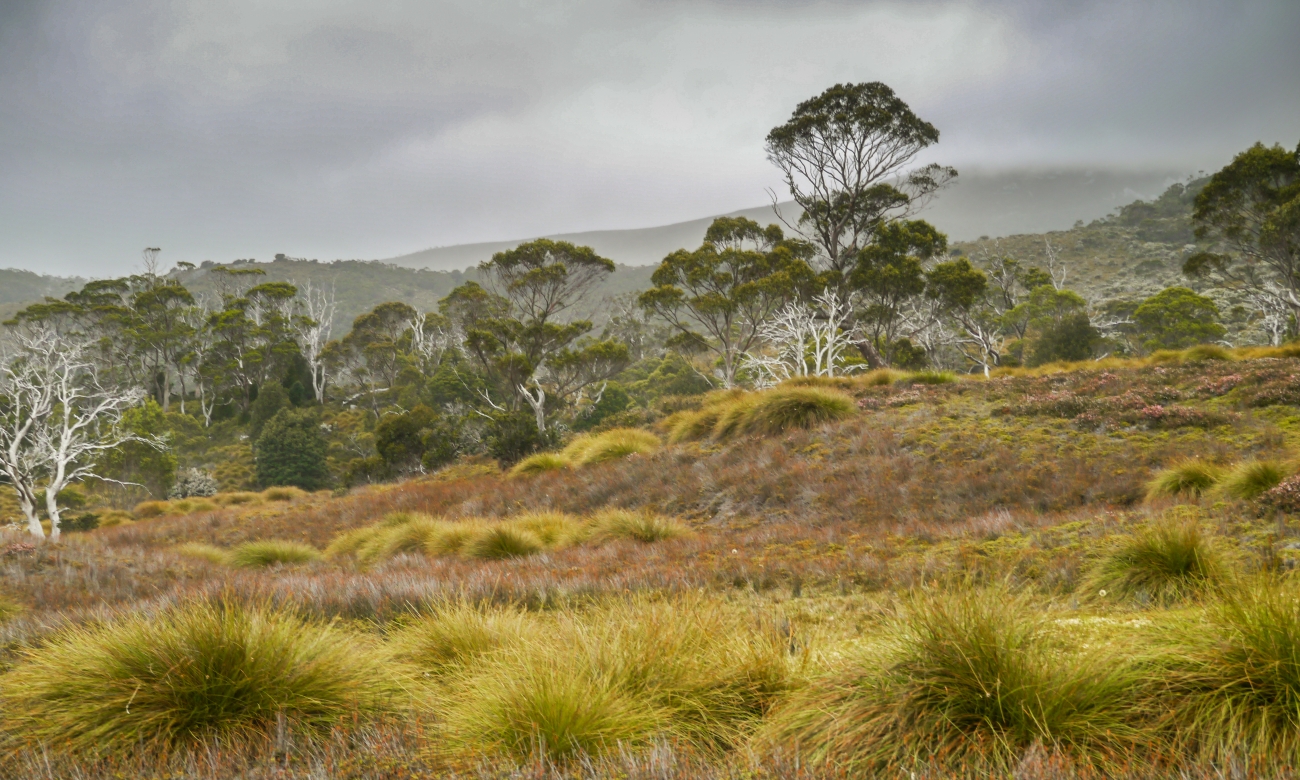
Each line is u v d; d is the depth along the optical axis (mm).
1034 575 7340
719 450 18750
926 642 3631
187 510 33875
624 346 47062
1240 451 12328
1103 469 12531
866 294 45250
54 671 4434
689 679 4242
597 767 3143
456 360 65062
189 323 80875
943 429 16422
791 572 8555
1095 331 50312
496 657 4773
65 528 34188
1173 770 2836
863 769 3117
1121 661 3582
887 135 43469
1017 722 3270
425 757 3406
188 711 4023
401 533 14727
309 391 77250
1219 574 5996
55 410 42469
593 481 18672
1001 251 119000
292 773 3213
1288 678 3152
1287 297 43125
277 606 7820
